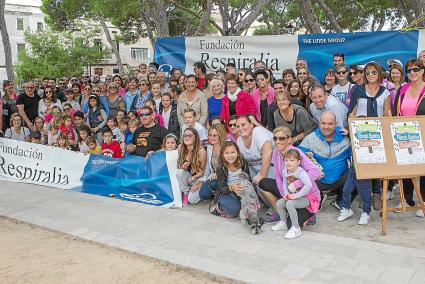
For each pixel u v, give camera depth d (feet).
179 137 26.21
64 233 18.98
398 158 17.48
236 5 71.00
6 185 27.43
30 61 123.85
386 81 21.74
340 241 16.62
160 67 33.81
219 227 18.74
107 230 18.98
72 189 25.81
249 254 15.84
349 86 23.26
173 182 22.22
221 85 25.25
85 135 28.17
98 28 132.57
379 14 76.43
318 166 19.19
